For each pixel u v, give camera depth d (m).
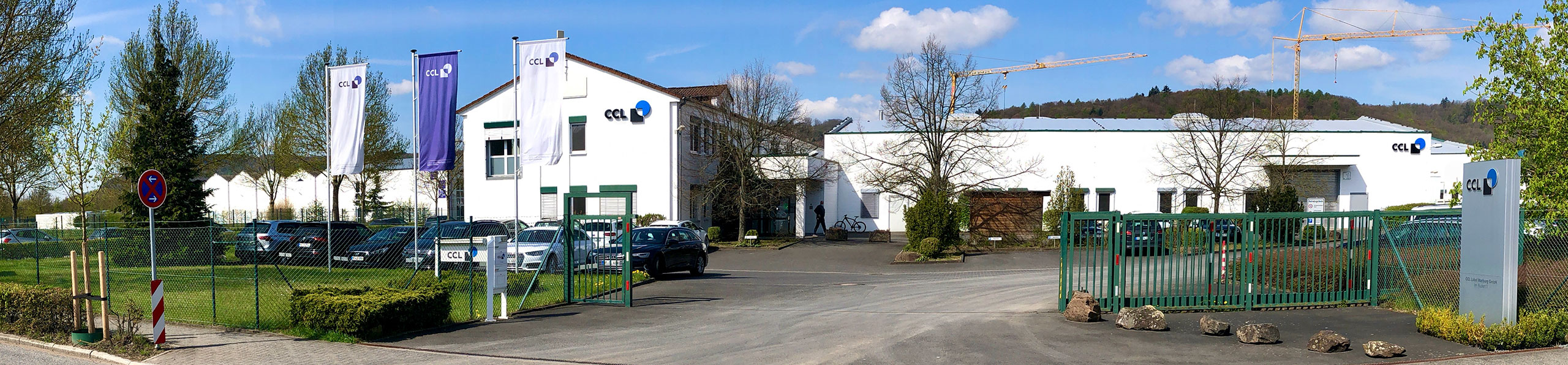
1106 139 40.66
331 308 11.09
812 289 18.09
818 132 61.78
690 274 22.61
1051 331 11.33
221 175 56.47
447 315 12.44
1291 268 13.52
